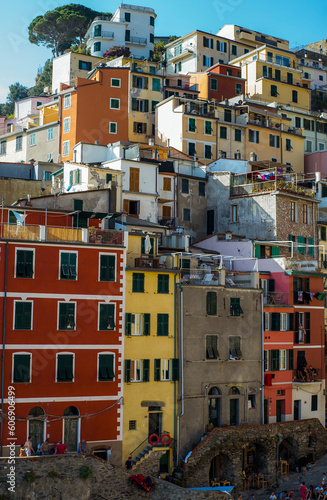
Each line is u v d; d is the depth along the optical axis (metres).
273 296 70.81
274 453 64.50
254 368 66.12
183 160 91.00
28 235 57.22
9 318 55.69
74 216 66.50
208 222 88.56
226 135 102.81
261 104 112.94
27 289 56.50
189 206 87.50
